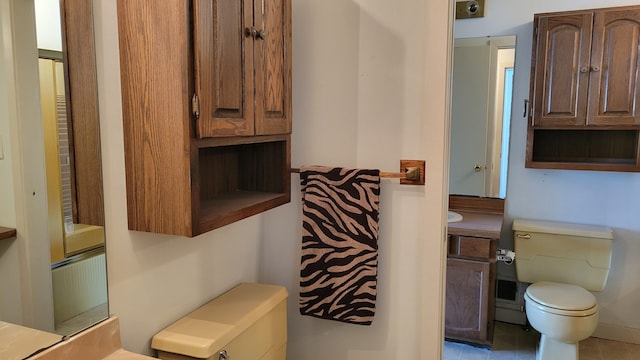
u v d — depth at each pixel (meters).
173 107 1.19
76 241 1.16
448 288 2.80
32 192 1.05
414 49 1.78
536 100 2.82
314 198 1.87
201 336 1.40
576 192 2.94
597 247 2.78
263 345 1.65
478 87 3.06
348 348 2.00
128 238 1.31
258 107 1.48
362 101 1.88
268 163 1.78
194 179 1.22
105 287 1.25
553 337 2.51
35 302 1.07
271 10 1.54
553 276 2.88
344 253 1.85
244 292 1.77
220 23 1.28
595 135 2.91
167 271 1.48
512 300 3.18
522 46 2.94
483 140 3.08
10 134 1.00
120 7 1.22
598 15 2.63
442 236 1.81
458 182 3.17
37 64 1.05
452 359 2.76
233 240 1.84
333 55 1.91
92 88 1.18
